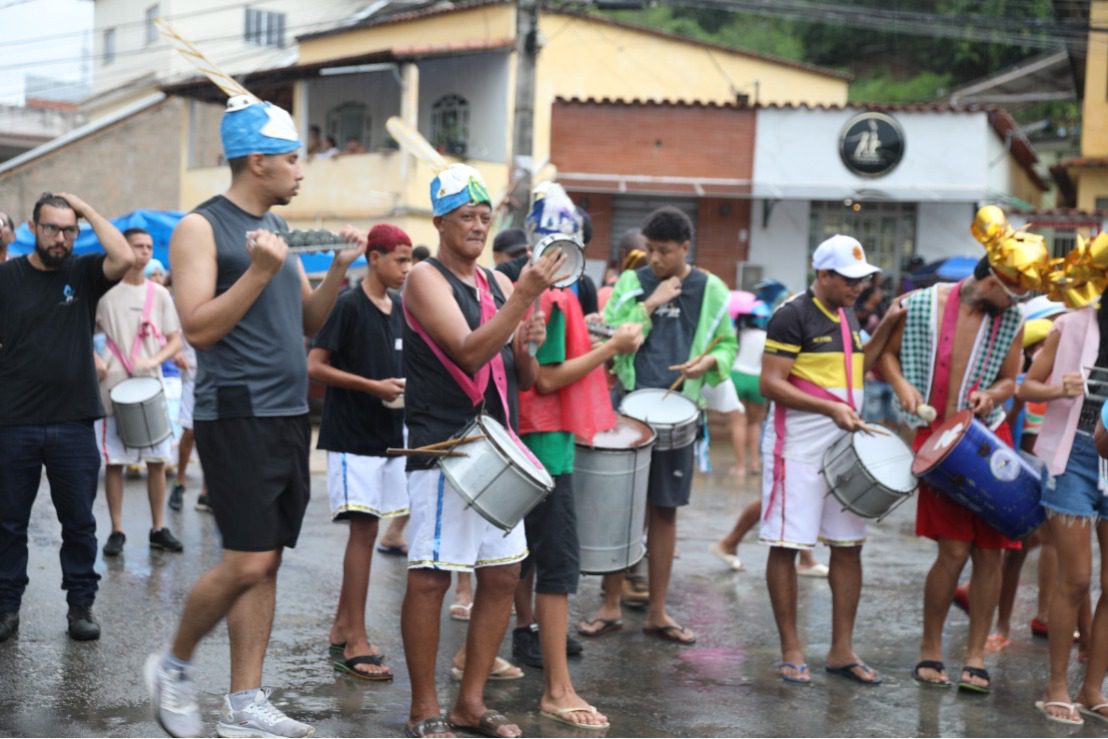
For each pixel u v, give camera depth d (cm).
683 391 668
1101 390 532
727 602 729
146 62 3050
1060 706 538
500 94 2098
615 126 2050
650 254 661
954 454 548
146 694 500
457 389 448
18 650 552
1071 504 539
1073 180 2433
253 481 407
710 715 519
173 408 984
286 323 418
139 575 709
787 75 2531
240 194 422
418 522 454
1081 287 546
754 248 2077
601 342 568
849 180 2031
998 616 668
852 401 582
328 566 756
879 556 895
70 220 560
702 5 1828
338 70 2009
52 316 565
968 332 589
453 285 457
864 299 1447
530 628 583
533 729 488
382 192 1936
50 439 564
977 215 582
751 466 1324
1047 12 3425
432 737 449
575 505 559
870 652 638
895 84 3669
